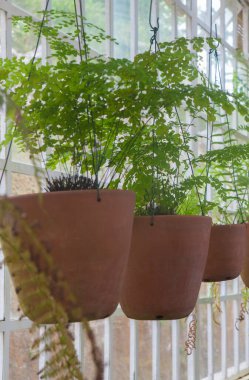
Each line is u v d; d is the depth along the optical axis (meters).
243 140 4.83
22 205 1.30
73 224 1.30
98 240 1.33
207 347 4.04
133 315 1.80
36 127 1.63
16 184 2.30
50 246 1.29
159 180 1.99
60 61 1.69
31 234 0.92
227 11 4.81
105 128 1.79
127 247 1.42
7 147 2.21
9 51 2.28
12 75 1.62
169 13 3.75
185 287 1.77
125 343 3.08
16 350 2.27
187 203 2.29
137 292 1.77
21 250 0.97
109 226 1.35
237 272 2.32
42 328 2.29
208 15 4.42
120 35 3.17
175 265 1.75
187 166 2.34
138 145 1.88
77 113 1.61
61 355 1.02
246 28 5.29
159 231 1.74
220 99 1.74
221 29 4.61
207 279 2.29
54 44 1.70
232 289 4.48
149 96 1.68
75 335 2.61
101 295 1.36
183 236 1.74
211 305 4.06
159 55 1.79
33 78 1.56
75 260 1.31
